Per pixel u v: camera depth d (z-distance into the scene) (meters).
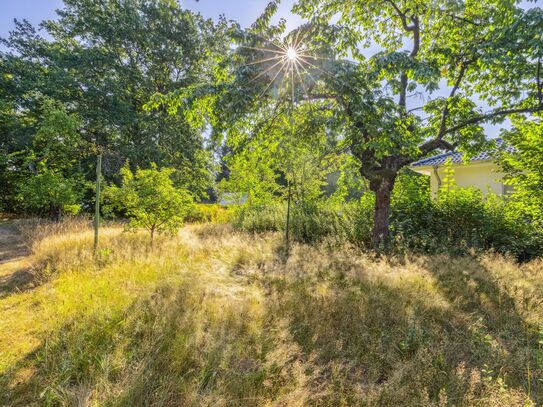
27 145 12.91
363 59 6.82
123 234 7.08
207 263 5.25
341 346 2.49
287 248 6.55
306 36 5.65
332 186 16.34
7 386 1.95
